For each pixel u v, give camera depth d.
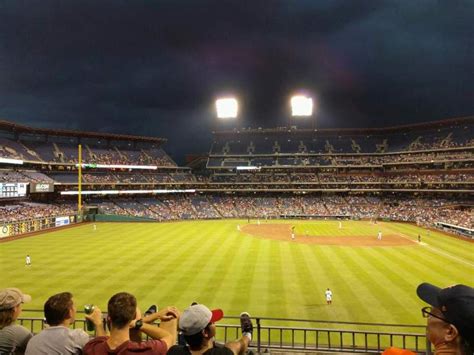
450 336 2.77
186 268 37.56
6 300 5.30
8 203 73.62
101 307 25.95
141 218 84.56
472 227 60.84
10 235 59.59
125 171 102.69
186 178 110.44
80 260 41.22
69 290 30.16
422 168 97.31
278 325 23.05
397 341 20.61
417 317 24.05
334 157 111.62
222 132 121.38
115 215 83.44
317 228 72.75
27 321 23.33
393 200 98.12
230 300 27.67
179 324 3.91
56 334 4.87
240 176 110.50
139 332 4.73
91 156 98.94
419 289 3.31
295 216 94.31
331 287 30.88
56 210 77.69
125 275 34.75
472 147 89.62
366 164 104.94
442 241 55.22
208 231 67.25
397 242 54.53
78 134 99.44
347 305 26.45
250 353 12.18
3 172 75.00
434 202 89.94
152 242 53.97
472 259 42.00
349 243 53.78
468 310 2.65
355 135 118.56
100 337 4.52
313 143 117.50
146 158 110.50
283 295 28.81
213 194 110.75
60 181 85.75
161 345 4.34
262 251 47.19
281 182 106.00
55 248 48.72
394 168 101.94
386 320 23.62
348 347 17.88
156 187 101.44
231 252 46.41
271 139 120.75
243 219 92.69
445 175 91.00
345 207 97.25
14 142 87.12
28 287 30.95
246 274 35.22
